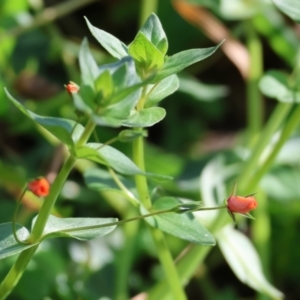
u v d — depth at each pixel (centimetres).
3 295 25
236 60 38
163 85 26
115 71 23
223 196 33
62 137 23
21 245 24
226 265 36
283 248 36
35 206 34
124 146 38
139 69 25
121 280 33
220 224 30
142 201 27
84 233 25
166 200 27
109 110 23
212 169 34
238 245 31
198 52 25
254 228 35
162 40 25
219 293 35
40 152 38
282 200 35
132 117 25
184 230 26
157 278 35
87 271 33
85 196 36
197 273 35
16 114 38
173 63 25
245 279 31
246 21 38
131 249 33
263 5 37
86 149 23
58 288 32
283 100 29
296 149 35
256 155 31
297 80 29
